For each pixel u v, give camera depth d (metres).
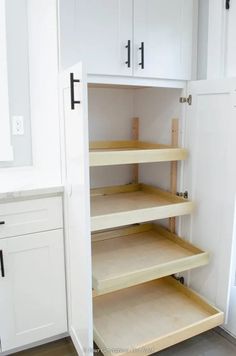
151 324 1.79
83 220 1.40
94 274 1.66
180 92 1.94
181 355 1.71
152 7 1.68
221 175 1.77
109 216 1.65
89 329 1.46
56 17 1.47
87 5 1.50
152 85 1.78
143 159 1.75
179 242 2.08
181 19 1.79
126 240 2.16
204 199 1.90
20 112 2.04
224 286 1.84
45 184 1.66
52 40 1.56
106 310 1.92
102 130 2.19
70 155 1.50
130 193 2.24
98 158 1.59
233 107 1.66
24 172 1.97
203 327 1.74
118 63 1.62
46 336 1.74
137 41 1.66
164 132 2.09
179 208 1.88
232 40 1.77
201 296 1.98
